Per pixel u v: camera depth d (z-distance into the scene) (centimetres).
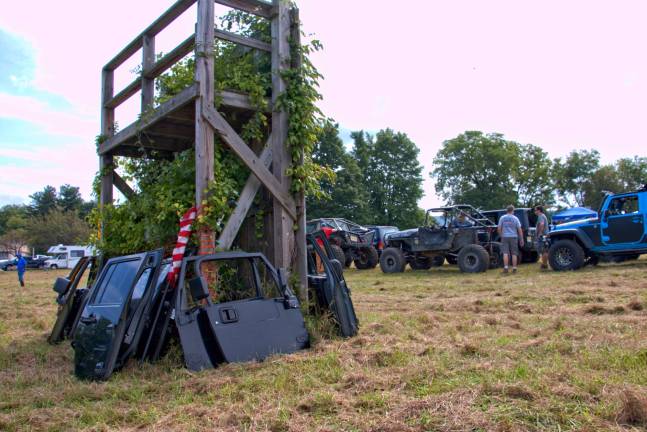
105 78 816
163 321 497
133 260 504
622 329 540
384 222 5456
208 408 350
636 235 1266
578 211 2592
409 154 5562
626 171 5925
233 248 673
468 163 5722
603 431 275
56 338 657
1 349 618
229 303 491
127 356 464
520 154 5894
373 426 298
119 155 822
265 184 605
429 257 1720
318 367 436
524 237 1683
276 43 633
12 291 1778
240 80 619
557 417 294
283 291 532
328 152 4753
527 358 435
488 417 297
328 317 578
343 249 2011
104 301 493
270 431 306
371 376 394
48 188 9250
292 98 630
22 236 6875
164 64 672
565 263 1346
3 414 367
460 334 560
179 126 693
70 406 382
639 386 335
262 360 477
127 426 337
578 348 454
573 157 6091
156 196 646
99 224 776
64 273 3672
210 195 559
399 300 942
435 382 372
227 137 578
